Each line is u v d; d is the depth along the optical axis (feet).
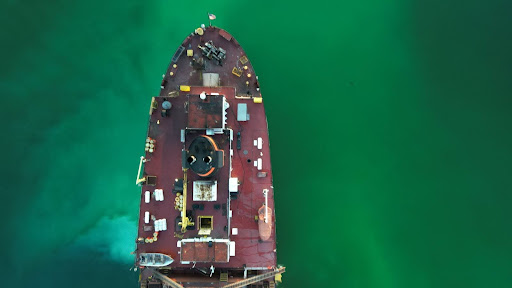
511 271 122.31
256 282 102.89
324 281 122.21
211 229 100.12
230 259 101.65
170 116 102.89
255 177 103.09
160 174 102.37
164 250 101.50
